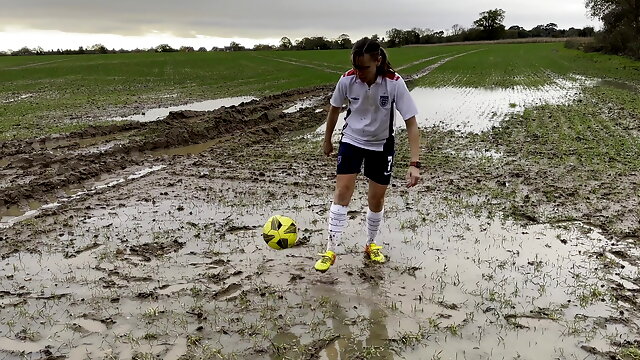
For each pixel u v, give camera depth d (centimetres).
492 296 487
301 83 3144
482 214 716
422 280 522
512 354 405
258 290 497
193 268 548
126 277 526
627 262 567
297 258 571
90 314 457
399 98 472
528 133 1355
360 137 490
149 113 1867
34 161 1030
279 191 833
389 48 9675
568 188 829
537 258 575
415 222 683
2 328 436
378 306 472
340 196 509
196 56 6234
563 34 12094
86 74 3750
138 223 684
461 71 4031
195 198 795
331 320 449
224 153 1143
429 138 1296
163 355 400
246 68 4434
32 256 577
